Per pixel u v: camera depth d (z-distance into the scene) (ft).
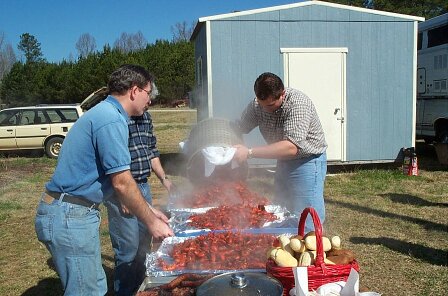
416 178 31.63
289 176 13.03
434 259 17.08
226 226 10.87
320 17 31.83
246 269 8.51
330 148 32.99
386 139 33.42
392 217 22.70
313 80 32.27
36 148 46.47
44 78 149.59
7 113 46.93
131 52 145.69
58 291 15.69
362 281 15.30
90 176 8.68
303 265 7.44
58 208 8.74
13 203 27.86
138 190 8.74
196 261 8.99
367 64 32.71
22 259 18.61
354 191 28.27
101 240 20.54
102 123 8.50
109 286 15.57
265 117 12.91
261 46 31.50
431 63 38.91
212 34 30.99
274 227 10.80
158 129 74.43
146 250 12.46
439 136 38.81
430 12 113.50
